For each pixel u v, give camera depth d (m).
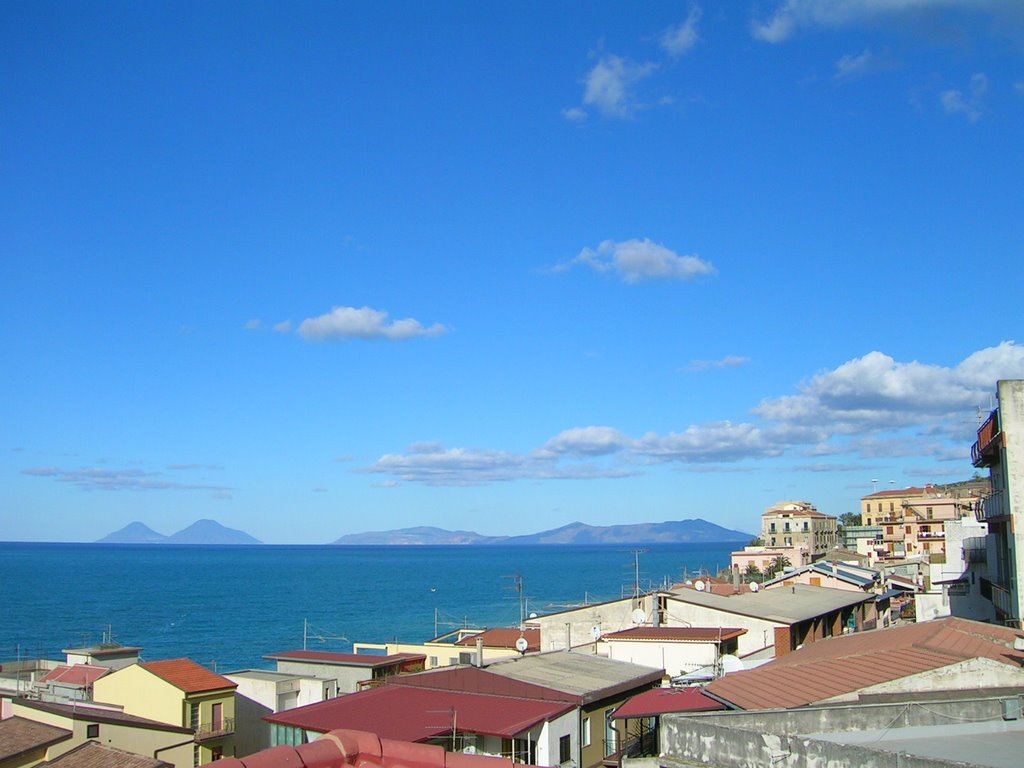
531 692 46.56
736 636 68.00
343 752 19.44
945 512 171.62
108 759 46.62
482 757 20.22
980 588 63.97
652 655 63.66
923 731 24.84
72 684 69.88
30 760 48.50
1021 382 48.16
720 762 22.94
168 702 64.81
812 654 42.84
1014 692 31.31
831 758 20.83
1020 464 47.44
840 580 103.25
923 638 39.38
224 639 176.12
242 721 69.56
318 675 81.25
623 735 48.06
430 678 48.75
